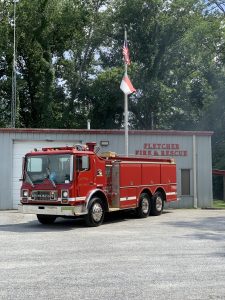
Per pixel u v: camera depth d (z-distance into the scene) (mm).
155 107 43906
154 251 10281
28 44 43312
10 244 11336
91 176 15078
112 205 16281
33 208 14703
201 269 8406
